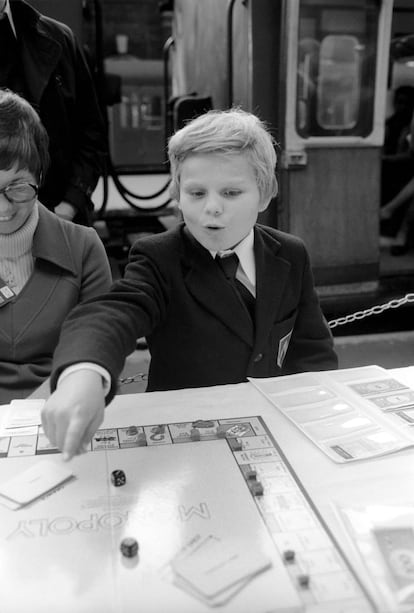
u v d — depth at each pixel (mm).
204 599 589
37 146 1222
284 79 2615
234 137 948
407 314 3092
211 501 737
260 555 643
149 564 635
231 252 1132
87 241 1375
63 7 3020
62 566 633
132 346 928
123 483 769
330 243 2906
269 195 1066
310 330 1292
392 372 1120
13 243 1267
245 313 1149
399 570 626
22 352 1283
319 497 750
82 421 715
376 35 2717
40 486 758
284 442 875
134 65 5012
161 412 959
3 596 595
